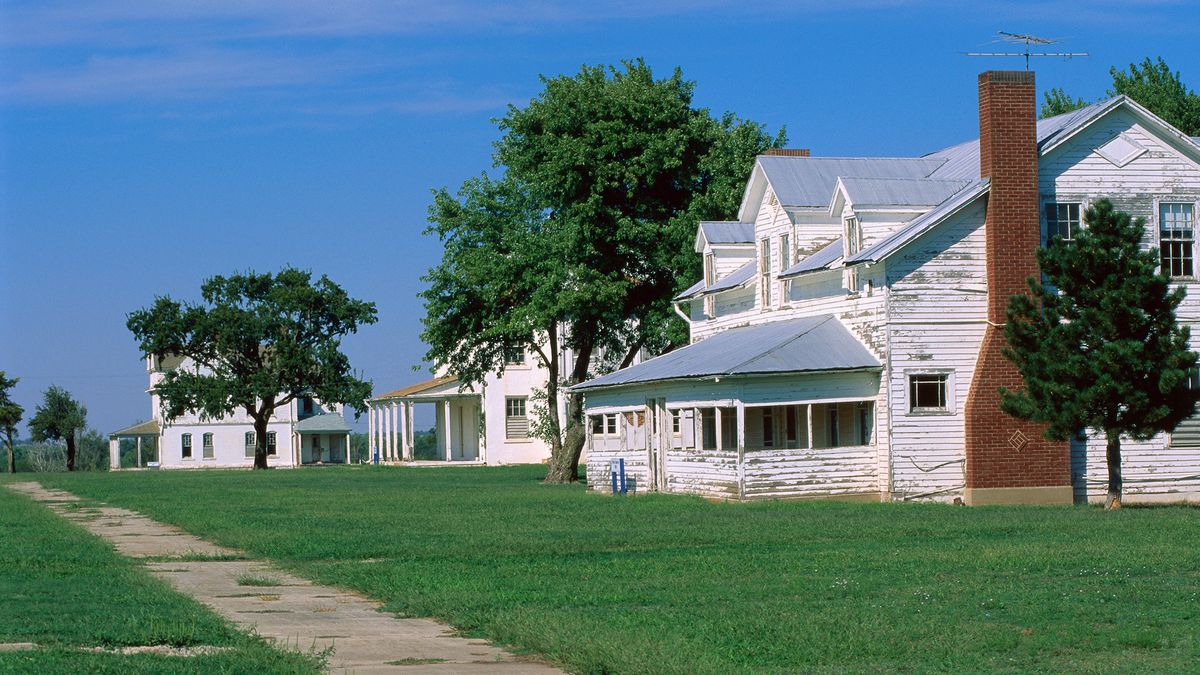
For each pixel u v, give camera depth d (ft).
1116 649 46.03
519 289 166.30
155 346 293.43
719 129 173.17
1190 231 124.77
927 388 120.88
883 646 45.83
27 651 44.57
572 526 93.15
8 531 95.09
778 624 49.19
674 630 48.14
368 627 51.62
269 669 41.70
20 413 349.00
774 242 141.08
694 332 162.81
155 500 134.72
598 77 169.27
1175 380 101.35
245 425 355.77
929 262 120.47
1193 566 65.16
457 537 84.79
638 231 162.20
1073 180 122.83
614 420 195.52
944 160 141.49
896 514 100.27
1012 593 56.80
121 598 57.52
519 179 169.48
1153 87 237.25
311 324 298.76
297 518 104.12
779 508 108.88
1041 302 114.32
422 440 467.93
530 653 46.06
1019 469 118.52
